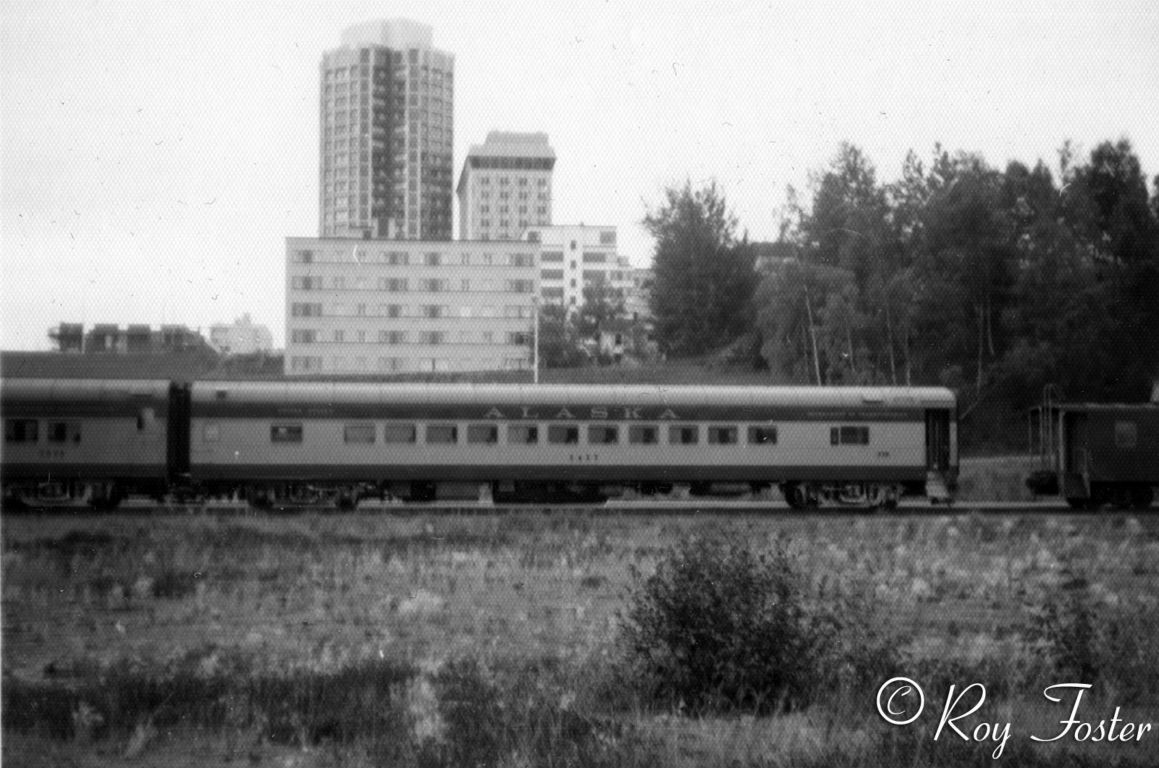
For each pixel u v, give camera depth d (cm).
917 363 7338
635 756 1405
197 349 10469
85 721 1565
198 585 2591
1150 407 4759
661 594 1741
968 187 7550
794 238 7900
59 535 3444
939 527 3728
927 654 1919
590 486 4691
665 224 9706
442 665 1836
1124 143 8019
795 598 1777
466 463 4569
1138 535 3622
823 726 1533
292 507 4559
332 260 11888
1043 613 2091
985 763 1426
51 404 4462
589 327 10431
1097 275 7444
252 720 1608
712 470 4628
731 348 9031
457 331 12025
